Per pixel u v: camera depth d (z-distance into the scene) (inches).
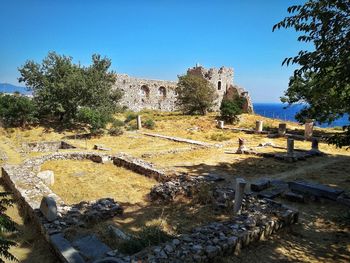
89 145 854.5
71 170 560.4
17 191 382.0
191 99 1563.7
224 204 341.1
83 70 1222.9
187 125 1240.8
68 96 1140.5
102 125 1043.9
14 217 336.5
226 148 796.6
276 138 945.5
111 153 669.3
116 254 219.9
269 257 237.3
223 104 1296.8
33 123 1167.6
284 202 377.7
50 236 258.1
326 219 322.3
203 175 491.5
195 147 790.5
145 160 646.5
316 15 173.5
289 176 509.4
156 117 1475.1
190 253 213.8
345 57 170.4
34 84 1177.4
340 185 450.9
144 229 274.1
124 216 334.6
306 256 241.8
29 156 649.6
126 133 1079.0
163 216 332.5
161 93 2116.1
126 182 485.1
